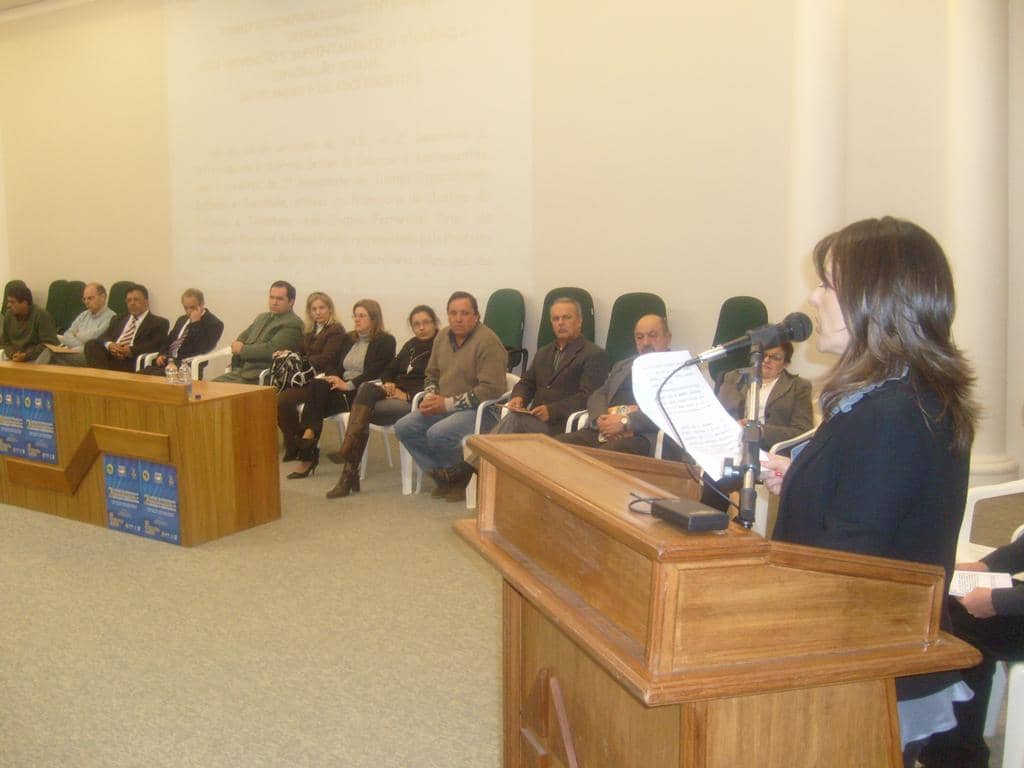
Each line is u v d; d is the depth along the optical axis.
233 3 6.50
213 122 6.72
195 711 2.26
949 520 1.18
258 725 2.20
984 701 1.73
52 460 3.88
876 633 1.05
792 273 4.24
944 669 1.05
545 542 1.23
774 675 0.96
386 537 3.70
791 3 4.51
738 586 0.97
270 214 6.53
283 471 4.82
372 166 6.01
